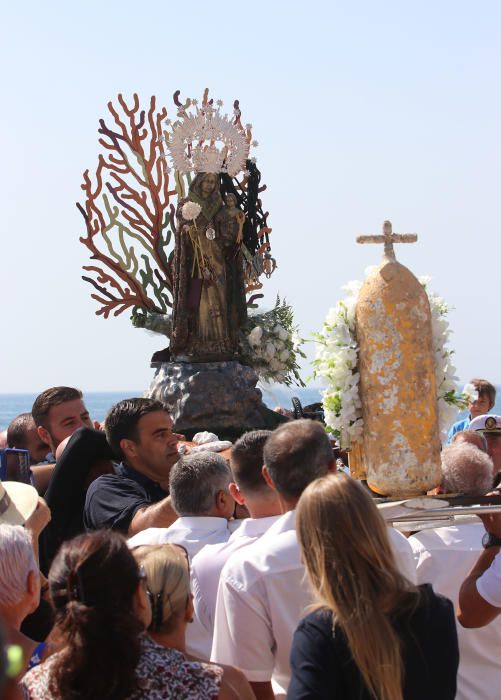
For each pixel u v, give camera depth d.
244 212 11.67
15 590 3.65
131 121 11.81
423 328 4.56
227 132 11.48
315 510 3.20
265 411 11.42
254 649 3.79
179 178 11.95
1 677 1.99
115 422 5.80
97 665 3.07
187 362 11.41
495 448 6.95
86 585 3.18
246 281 11.82
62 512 5.99
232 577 3.83
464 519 4.59
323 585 3.14
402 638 3.11
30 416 7.50
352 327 4.80
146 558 3.56
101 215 11.72
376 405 4.56
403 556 3.89
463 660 4.62
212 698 3.21
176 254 11.38
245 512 5.75
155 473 5.81
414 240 4.66
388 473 4.54
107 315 11.75
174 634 3.54
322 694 3.05
